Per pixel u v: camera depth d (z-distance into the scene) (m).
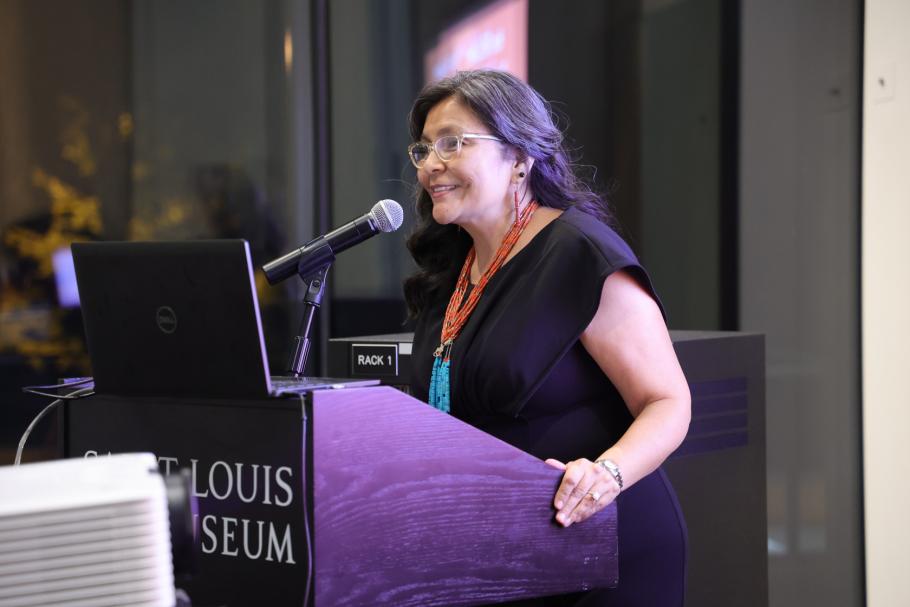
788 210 5.99
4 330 5.71
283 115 5.97
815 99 5.89
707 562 3.67
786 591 5.90
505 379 2.70
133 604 1.58
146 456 1.89
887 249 5.54
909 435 5.41
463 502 2.27
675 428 2.65
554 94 6.16
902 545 5.44
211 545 2.23
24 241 5.74
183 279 2.10
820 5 5.86
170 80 5.91
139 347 2.22
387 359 3.99
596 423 2.83
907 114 5.41
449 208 2.85
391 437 2.16
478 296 2.89
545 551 2.39
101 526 1.58
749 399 3.85
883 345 5.56
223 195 5.97
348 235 2.66
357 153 6.07
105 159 5.85
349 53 6.04
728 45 6.12
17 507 1.54
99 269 2.23
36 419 2.53
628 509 2.87
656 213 6.21
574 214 2.86
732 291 6.14
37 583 1.54
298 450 2.09
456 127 2.82
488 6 6.16
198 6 5.92
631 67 6.21
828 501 5.81
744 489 3.83
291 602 2.10
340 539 2.07
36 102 5.74
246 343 2.06
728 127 6.13
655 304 2.78
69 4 5.77
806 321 5.93
